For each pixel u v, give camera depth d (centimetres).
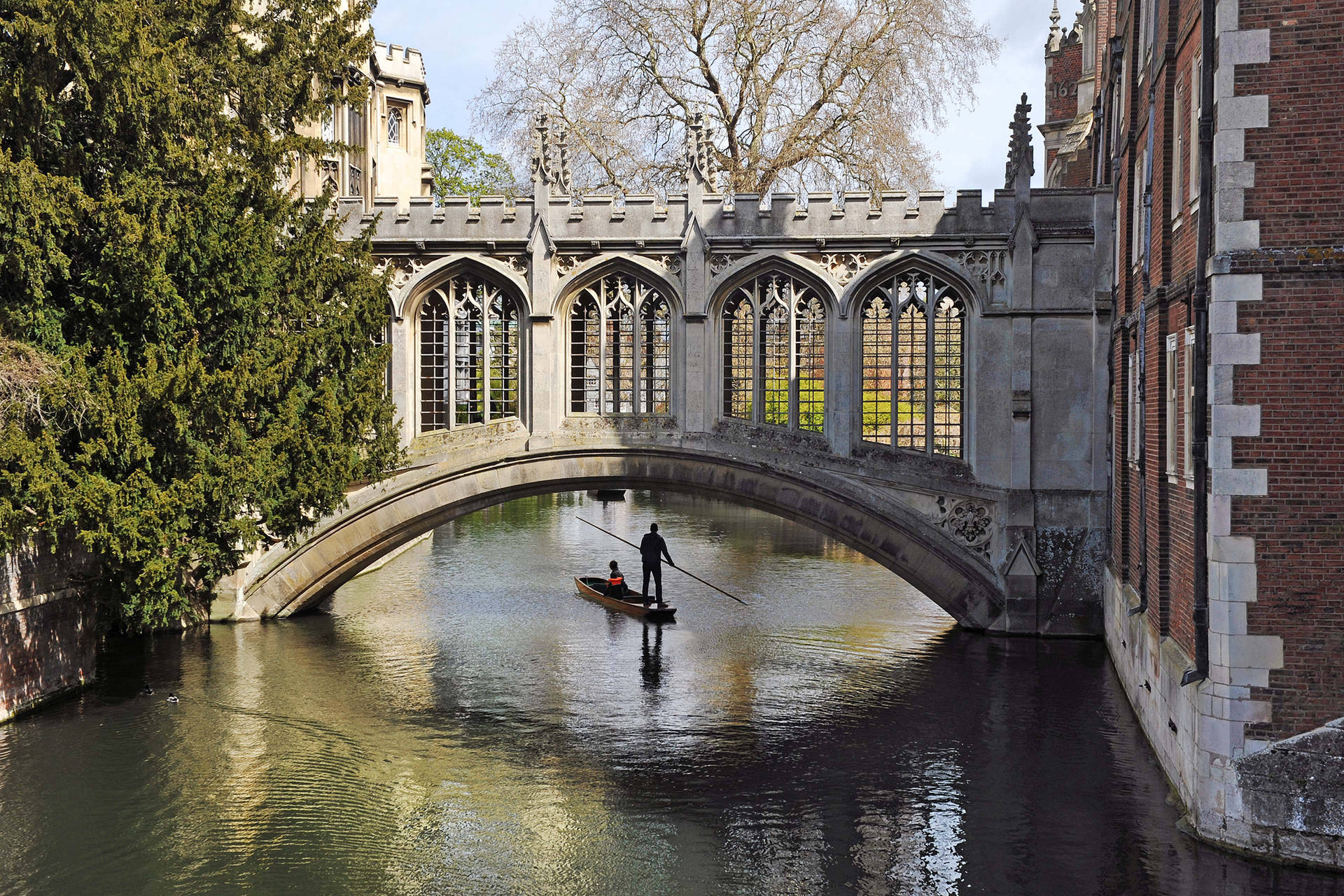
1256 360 1184
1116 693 1928
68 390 1564
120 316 1698
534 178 2380
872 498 2350
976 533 2338
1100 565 2303
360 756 1633
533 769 1584
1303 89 1177
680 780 1536
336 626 2553
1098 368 2278
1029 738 1692
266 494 1852
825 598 2975
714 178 2467
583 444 2405
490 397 2431
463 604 2881
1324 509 1176
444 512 2455
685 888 1191
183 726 1753
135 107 1653
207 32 1956
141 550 1627
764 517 5275
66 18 1538
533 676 2112
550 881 1212
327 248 2036
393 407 2103
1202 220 1239
